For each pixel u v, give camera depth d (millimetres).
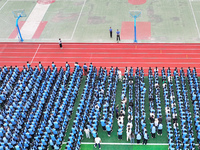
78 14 46188
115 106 29406
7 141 24750
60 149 25578
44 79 32156
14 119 26891
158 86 29203
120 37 40312
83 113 27172
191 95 28875
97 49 38562
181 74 30891
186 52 36812
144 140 24719
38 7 48938
